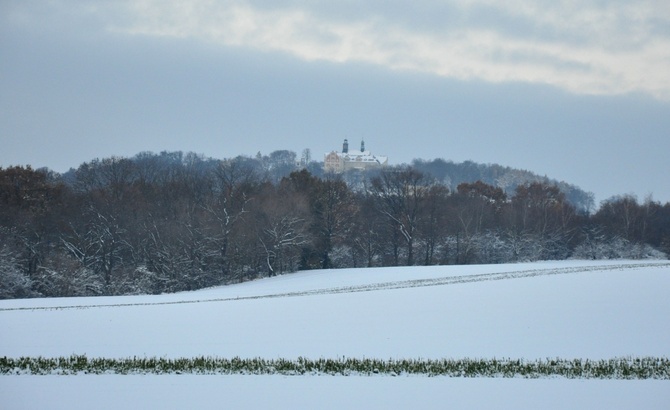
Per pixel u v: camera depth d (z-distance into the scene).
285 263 181.25
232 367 51.69
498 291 105.44
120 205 175.88
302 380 47.69
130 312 89.69
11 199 175.38
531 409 40.59
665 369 50.72
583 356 56.88
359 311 87.31
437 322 76.50
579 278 123.56
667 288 104.88
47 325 76.56
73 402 41.88
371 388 45.41
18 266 152.50
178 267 159.88
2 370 50.62
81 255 162.75
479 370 50.72
